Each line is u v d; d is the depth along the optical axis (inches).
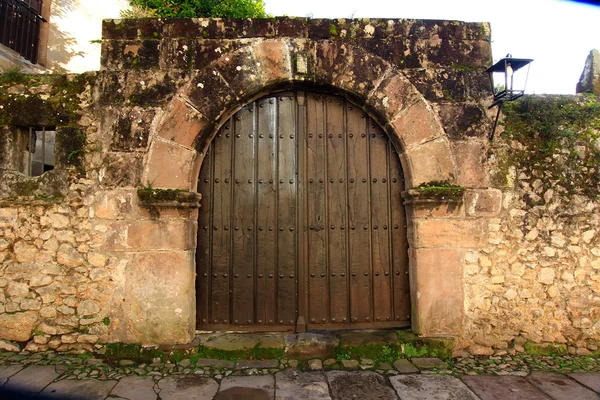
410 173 138.0
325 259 142.3
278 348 129.8
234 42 138.8
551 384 115.3
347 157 145.1
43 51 238.2
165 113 135.1
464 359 131.3
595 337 134.8
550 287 136.0
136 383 114.0
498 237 136.8
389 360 129.6
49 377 115.5
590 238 137.5
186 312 130.6
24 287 130.8
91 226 132.2
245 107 144.8
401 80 139.4
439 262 134.8
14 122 135.0
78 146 134.3
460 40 143.5
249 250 141.5
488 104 141.0
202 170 142.8
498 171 138.8
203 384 114.0
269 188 143.0
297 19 140.2
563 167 139.8
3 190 132.7
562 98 144.5
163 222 131.8
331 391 110.7
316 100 145.9
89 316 130.3
